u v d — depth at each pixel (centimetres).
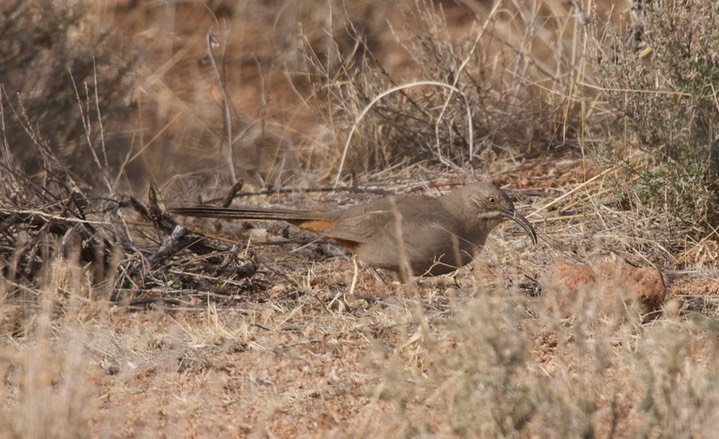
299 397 1021
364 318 1227
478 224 1350
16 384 1016
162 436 933
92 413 943
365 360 1060
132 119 2077
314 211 1427
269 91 2253
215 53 2534
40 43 1852
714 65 1496
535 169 1828
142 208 1421
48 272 1302
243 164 2067
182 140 2141
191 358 1118
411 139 1930
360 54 2431
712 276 1391
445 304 1277
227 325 1222
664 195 1514
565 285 1181
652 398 803
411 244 1310
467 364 859
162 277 1355
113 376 1076
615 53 1602
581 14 1827
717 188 1488
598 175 1633
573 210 1616
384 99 1933
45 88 1836
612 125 1781
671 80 1505
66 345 1088
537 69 2036
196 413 989
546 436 801
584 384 873
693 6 1512
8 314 1202
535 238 1335
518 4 2098
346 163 1923
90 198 1414
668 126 1518
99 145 1870
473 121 1931
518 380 930
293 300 1316
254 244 1541
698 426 782
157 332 1195
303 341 1162
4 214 1361
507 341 870
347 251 1463
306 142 2133
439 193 1756
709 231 1490
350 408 991
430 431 873
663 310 1186
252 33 2583
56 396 887
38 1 1866
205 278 1370
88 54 1889
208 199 1823
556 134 1933
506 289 1298
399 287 1354
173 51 2547
